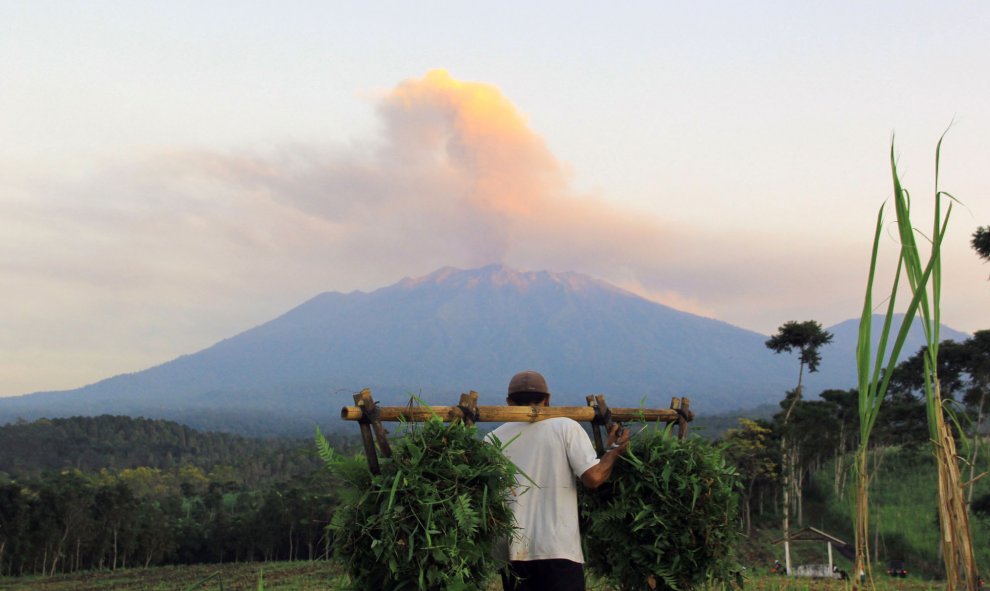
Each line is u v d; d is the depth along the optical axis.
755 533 50.69
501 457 3.58
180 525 92.44
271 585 43.00
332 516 3.40
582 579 3.93
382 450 3.44
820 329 57.62
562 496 3.95
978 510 34.53
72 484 91.44
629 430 4.15
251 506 95.12
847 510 55.75
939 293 2.83
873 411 2.91
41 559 82.75
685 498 4.16
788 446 57.75
